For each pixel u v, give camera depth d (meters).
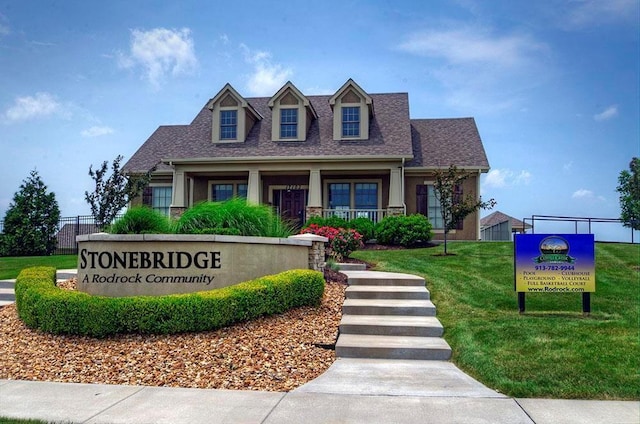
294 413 5.04
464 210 14.66
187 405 5.28
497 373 6.14
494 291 10.06
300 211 22.03
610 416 4.94
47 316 7.82
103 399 5.48
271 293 8.43
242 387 5.97
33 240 22.30
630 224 19.11
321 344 7.62
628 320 8.16
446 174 15.24
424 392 5.71
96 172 16.83
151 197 23.09
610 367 6.14
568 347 6.86
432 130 23.70
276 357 6.98
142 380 6.20
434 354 7.20
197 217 10.60
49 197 23.25
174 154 21.34
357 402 5.37
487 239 26.95
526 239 8.86
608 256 13.45
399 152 19.88
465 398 5.50
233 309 7.87
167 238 9.02
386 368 6.74
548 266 8.77
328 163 20.31
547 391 5.62
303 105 21.34
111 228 10.46
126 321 7.53
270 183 22.30
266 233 10.88
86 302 7.66
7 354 7.22
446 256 14.34
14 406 5.26
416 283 10.45
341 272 11.73
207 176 22.52
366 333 8.08
